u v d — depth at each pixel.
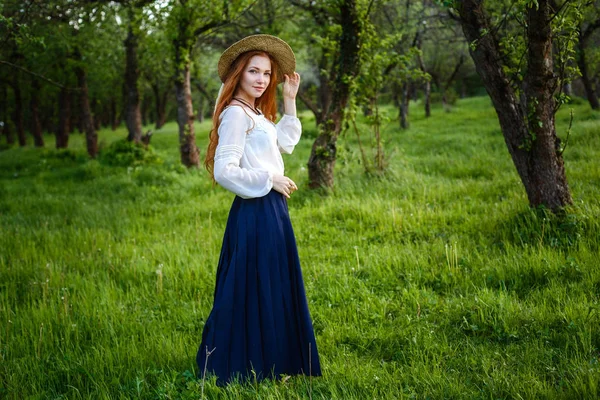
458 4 5.13
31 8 7.96
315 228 6.37
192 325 3.80
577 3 4.84
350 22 8.10
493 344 3.25
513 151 5.41
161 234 6.77
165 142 24.78
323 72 8.58
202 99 38.47
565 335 3.18
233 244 2.82
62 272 5.06
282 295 2.81
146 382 2.95
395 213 6.19
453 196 7.29
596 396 2.47
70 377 3.12
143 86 29.48
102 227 7.25
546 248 4.65
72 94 25.64
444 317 3.68
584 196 5.95
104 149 15.34
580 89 27.16
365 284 4.43
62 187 11.60
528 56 5.03
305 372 2.88
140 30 12.16
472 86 43.47
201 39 14.64
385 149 12.49
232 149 2.71
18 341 3.54
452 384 2.73
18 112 27.97
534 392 2.59
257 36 2.89
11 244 6.34
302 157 13.77
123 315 3.99
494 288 4.15
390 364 3.08
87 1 11.03
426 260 4.79
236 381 2.74
